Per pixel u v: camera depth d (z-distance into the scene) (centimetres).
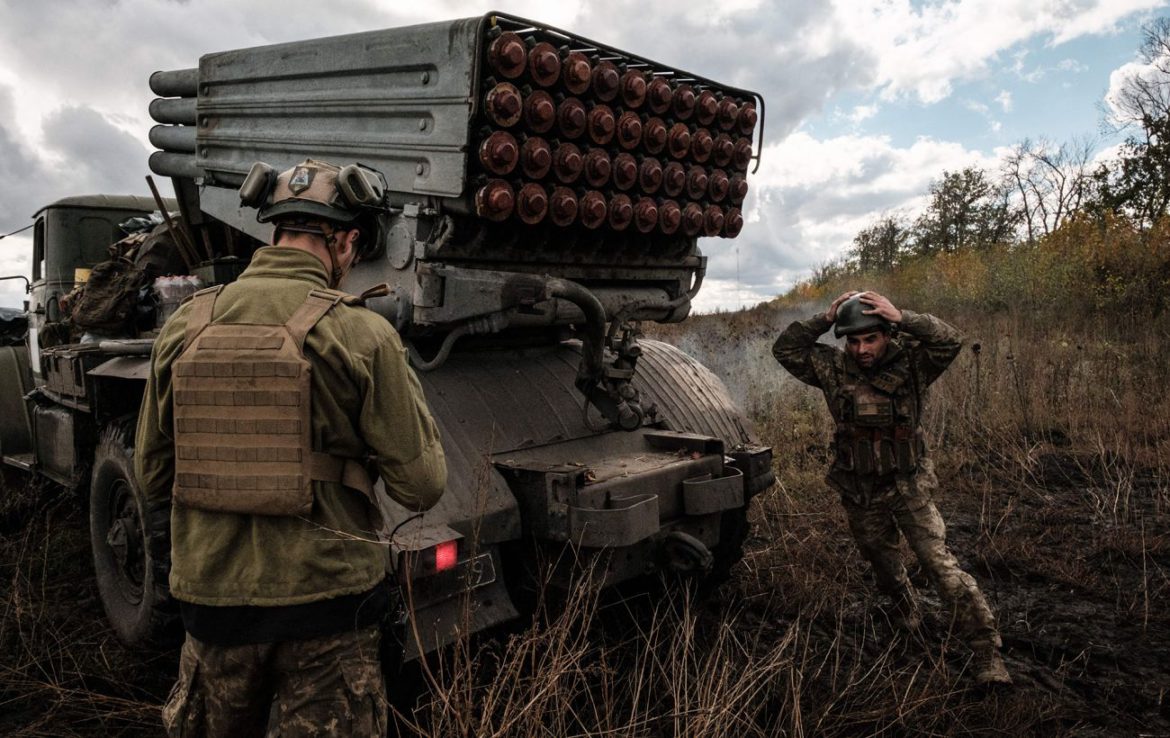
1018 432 632
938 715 261
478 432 280
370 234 186
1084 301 1199
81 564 409
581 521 253
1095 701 284
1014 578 390
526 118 248
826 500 471
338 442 161
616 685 283
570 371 332
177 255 408
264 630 155
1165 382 702
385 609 174
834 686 271
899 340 305
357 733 158
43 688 284
